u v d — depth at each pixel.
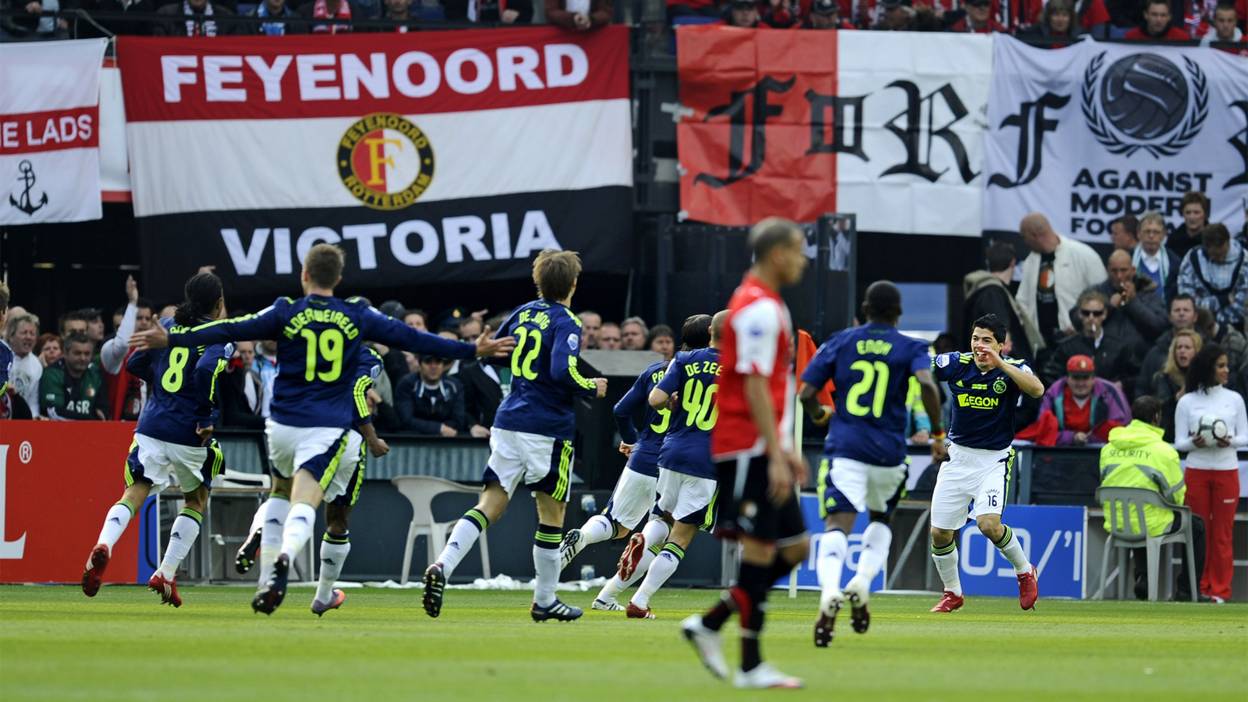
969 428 44.03
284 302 31.12
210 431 38.72
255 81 61.09
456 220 61.50
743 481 22.48
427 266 61.41
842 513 29.47
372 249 61.34
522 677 22.78
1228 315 62.41
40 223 60.34
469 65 61.66
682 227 61.50
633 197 62.44
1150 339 61.56
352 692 20.47
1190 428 57.06
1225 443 55.75
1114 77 63.56
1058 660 27.78
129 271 71.88
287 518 31.22
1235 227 63.72
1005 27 67.25
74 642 27.58
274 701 19.36
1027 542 56.81
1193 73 63.72
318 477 31.06
